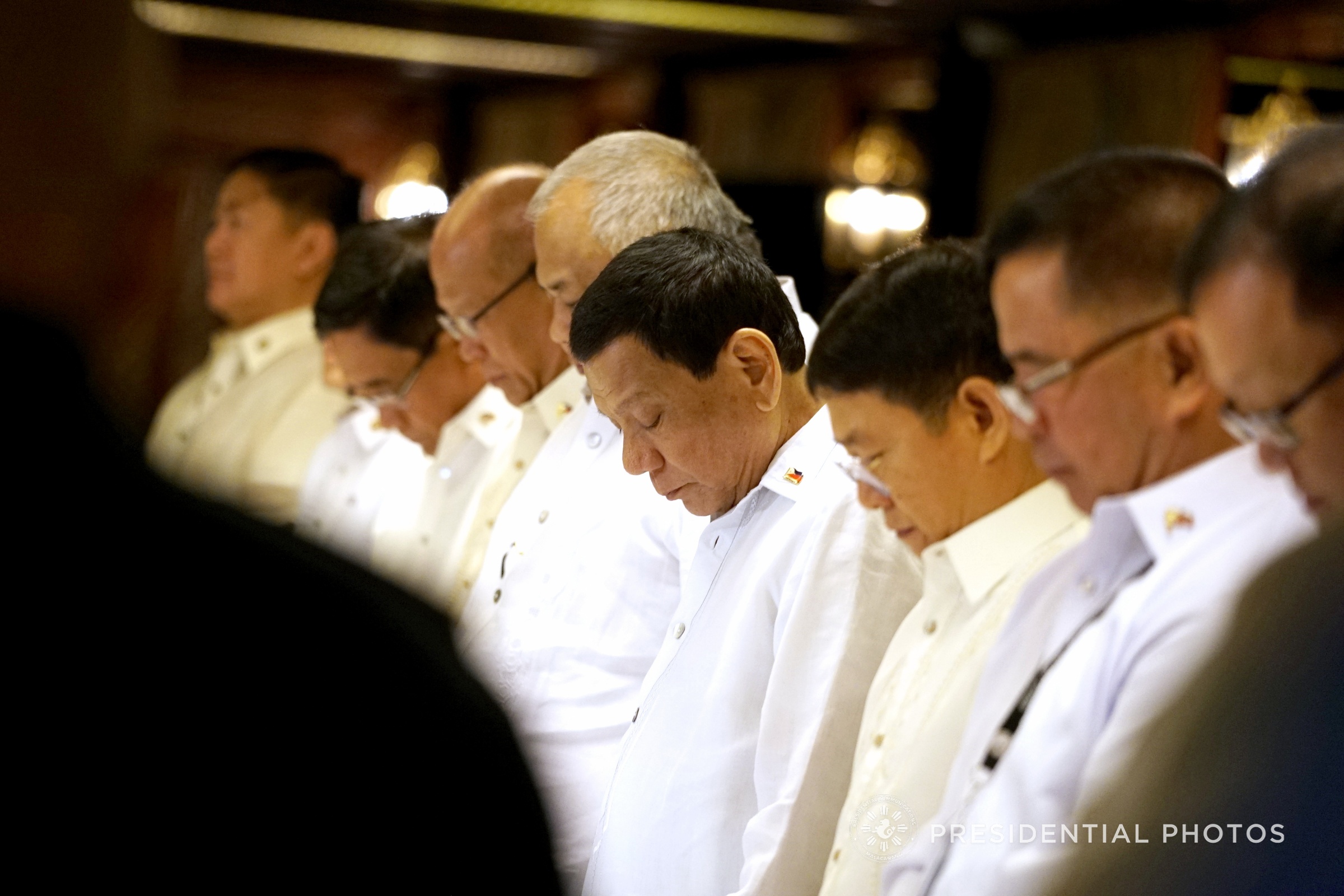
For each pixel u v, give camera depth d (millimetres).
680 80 28203
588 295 5121
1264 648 1745
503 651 6391
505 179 6926
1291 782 1689
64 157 1874
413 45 28891
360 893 2309
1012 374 4105
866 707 4484
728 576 5168
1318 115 18484
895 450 4246
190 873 2229
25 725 2184
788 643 4750
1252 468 3223
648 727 5211
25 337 2082
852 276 23562
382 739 2332
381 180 34094
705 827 4875
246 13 25875
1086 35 20422
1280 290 2824
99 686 2207
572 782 5961
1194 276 3002
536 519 6562
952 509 4238
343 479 9258
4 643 2180
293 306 10703
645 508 6062
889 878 3846
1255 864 1695
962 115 22219
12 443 2172
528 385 7082
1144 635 3158
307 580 2361
